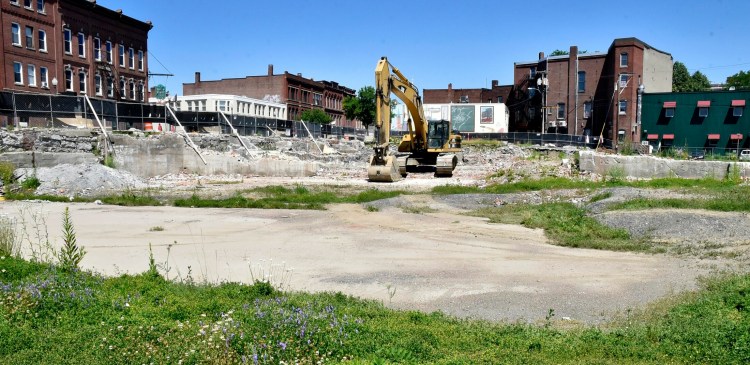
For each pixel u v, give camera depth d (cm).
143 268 1302
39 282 945
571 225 1822
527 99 8206
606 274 1246
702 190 2142
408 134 3778
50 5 4925
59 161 3291
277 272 1288
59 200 2627
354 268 1334
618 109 6731
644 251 1477
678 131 6506
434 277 1245
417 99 3616
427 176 3697
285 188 2988
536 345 757
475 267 1339
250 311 818
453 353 705
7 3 4497
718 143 6312
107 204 2547
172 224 1978
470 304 1041
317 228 1908
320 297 1012
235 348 666
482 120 8044
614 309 990
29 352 677
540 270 1299
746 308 903
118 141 3662
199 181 3491
